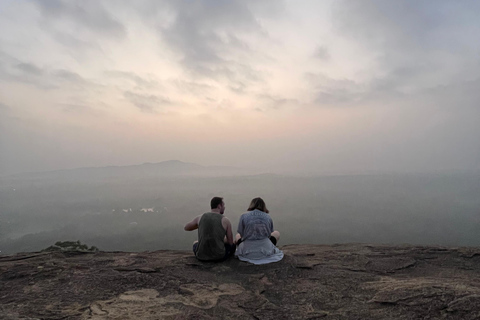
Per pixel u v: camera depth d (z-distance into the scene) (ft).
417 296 8.76
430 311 7.88
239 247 14.19
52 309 8.46
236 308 8.89
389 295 9.16
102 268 12.72
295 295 9.99
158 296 9.71
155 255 16.39
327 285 10.85
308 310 8.73
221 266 13.25
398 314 7.98
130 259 14.55
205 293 10.05
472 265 13.48
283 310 8.75
